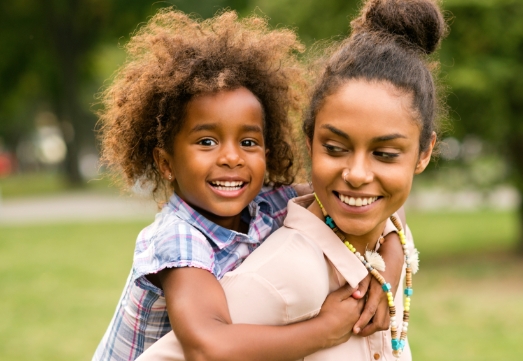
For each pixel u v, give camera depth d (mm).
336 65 1664
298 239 1683
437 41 1834
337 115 1592
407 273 2004
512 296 6625
